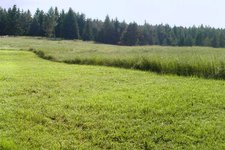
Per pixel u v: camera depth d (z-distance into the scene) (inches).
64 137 253.9
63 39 3117.6
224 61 518.6
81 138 253.4
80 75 561.0
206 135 251.9
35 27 3533.5
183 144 239.0
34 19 3565.5
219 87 423.8
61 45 1851.6
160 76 545.0
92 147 237.5
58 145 238.1
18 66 719.7
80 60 850.1
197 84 449.1
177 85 443.2
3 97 369.7
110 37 3634.4
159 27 4106.8
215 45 3686.0
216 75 508.1
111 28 3641.7
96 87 439.5
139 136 252.8
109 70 641.6
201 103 337.7
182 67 567.5
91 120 289.0
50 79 504.7
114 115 301.4
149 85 448.1
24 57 1066.7
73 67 707.4
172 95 373.4
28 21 3558.1
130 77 534.6
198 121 283.0
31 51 1395.2
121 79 510.9
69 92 404.8
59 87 438.0
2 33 3361.2
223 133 254.4
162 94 380.5
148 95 378.6
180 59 592.7
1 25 3368.6
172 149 231.6
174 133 257.3
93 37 3641.7
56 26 3548.2
